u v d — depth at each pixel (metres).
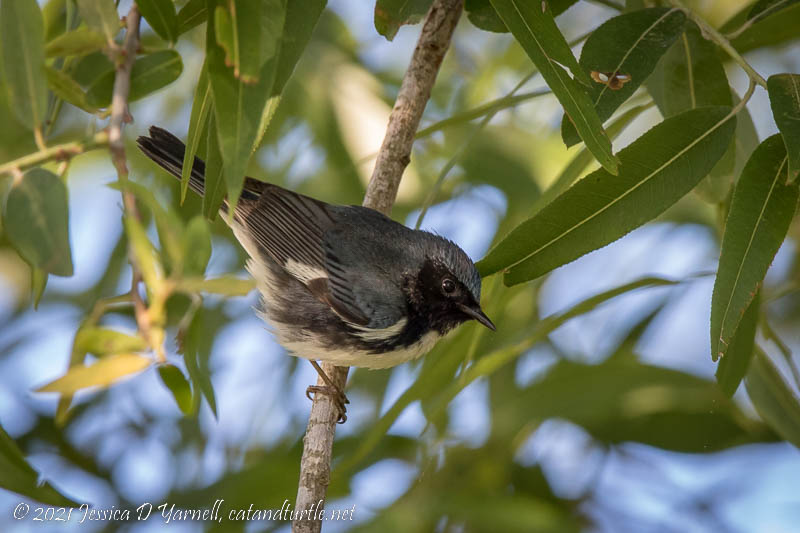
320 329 10.37
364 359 10.38
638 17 7.91
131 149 13.04
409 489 11.05
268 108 7.34
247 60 5.95
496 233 12.26
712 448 12.19
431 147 13.26
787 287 10.62
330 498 10.56
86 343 5.94
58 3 10.04
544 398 11.29
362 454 9.84
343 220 10.38
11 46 6.03
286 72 7.18
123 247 12.66
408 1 8.16
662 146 7.67
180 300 9.80
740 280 7.09
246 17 6.02
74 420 12.89
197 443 12.25
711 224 12.62
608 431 12.41
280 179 12.91
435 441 11.68
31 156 5.90
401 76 13.63
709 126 7.65
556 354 13.06
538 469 12.43
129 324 12.32
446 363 10.71
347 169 12.02
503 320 12.59
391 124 10.09
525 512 10.16
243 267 12.82
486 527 10.53
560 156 12.75
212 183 7.54
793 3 7.86
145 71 6.50
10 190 5.81
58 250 5.82
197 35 13.09
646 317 12.92
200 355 7.11
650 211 7.81
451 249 10.30
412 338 10.39
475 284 10.25
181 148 10.42
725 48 7.75
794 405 10.06
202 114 7.29
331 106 12.23
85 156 13.12
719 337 7.06
